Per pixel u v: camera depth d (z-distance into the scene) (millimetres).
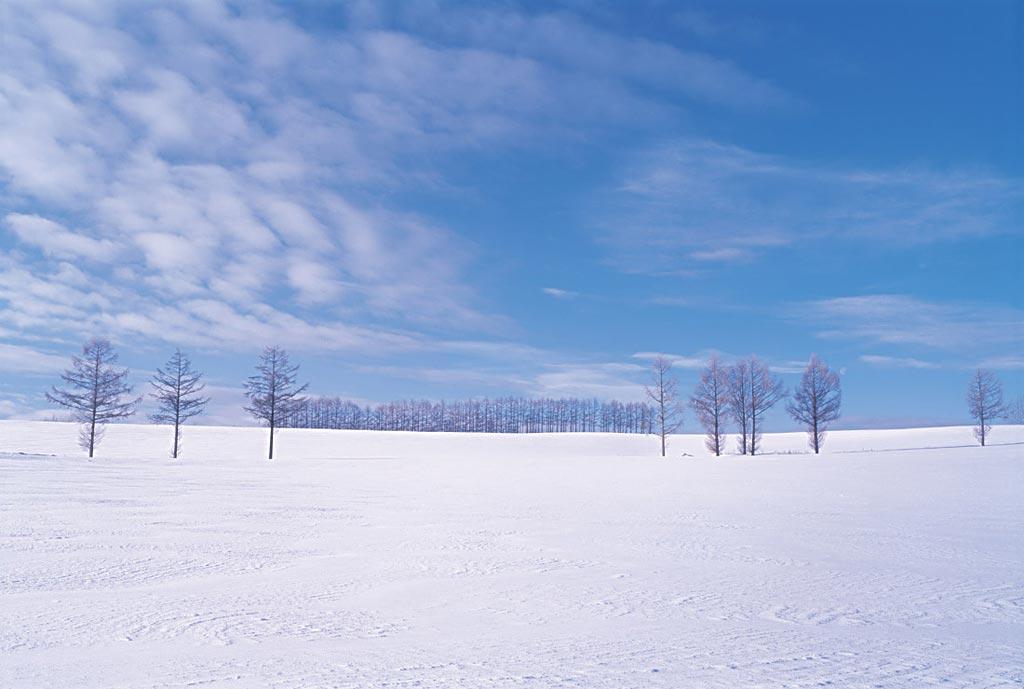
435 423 124750
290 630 7215
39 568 10391
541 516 18094
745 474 30562
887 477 27781
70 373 41375
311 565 11328
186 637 6863
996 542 14039
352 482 28422
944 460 33625
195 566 10969
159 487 23766
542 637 6980
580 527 16094
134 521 15680
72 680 5363
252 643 6641
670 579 10391
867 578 10461
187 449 57031
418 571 10930
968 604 8711
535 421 122312
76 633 6977
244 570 10781
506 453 59469
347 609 8305
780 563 11758
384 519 17281
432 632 7188
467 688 5152
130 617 7695
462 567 11289
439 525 16297
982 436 53875
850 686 5273
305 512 18422
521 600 8914
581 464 38938
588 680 5391
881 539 14391
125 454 51719
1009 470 29234
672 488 25656
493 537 14555
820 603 8781
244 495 22219
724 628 7414
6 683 5289
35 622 7418
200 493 22297
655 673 5609
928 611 8289
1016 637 7020
